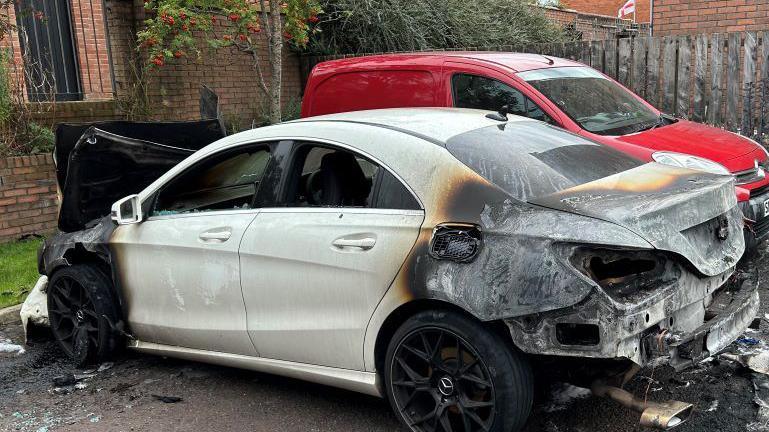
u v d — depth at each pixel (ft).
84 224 17.61
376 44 41.45
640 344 10.48
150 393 15.02
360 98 24.53
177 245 14.71
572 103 20.95
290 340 13.17
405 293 11.50
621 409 12.80
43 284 18.58
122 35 32.86
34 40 31.91
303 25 32.86
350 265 12.14
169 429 13.30
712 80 29.40
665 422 10.25
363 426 12.91
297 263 12.84
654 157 17.88
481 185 11.48
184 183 15.49
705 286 11.64
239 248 13.67
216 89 36.60
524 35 46.75
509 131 13.57
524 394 10.91
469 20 44.21
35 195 27.35
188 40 30.12
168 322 15.20
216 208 15.17
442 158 11.98
